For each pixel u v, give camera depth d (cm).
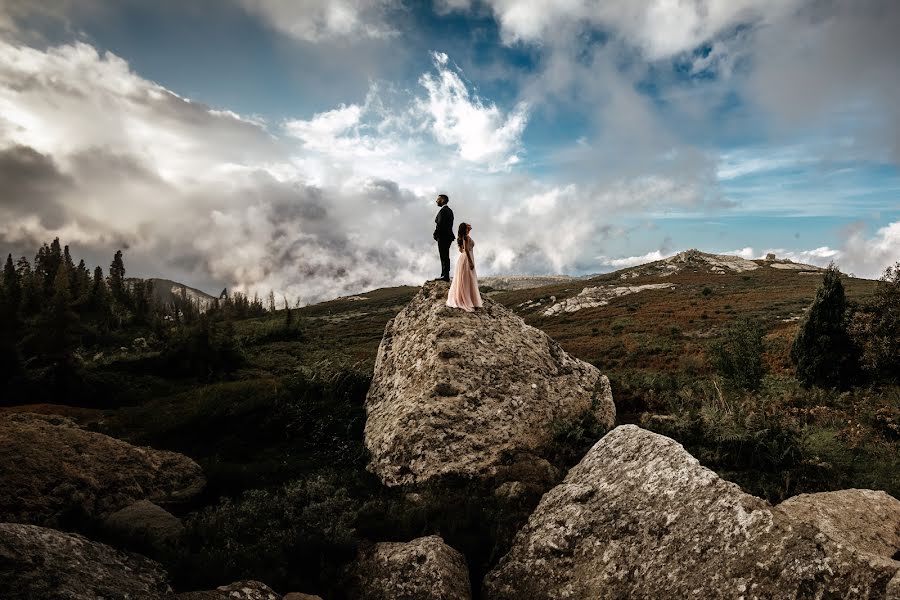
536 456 916
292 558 622
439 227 1427
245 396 1257
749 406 1272
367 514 743
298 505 783
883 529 561
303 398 1223
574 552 612
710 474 608
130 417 1226
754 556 490
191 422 1125
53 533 470
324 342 3722
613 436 804
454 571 597
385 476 888
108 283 12088
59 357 1836
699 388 1742
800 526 494
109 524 584
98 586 427
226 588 502
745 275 10531
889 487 812
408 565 587
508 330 1227
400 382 1105
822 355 2162
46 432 769
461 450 894
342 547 636
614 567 568
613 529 614
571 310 8738
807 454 896
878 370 1838
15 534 428
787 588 449
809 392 1881
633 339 4256
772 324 4791
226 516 711
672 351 3275
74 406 1622
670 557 544
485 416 963
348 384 1323
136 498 724
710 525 546
